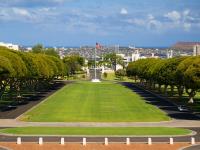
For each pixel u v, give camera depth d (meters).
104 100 154.50
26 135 79.31
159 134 81.62
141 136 79.19
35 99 157.38
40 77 185.88
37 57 186.25
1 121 99.12
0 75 120.88
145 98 163.62
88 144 70.88
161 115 112.19
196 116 111.12
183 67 132.50
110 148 68.19
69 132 83.25
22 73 139.75
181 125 95.06
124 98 163.25
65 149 67.12
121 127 91.50
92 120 102.38
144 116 110.00
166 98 163.62
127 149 67.62
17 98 154.75
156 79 181.50
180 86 152.25
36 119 103.06
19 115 110.12
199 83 113.88
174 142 73.56
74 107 130.75
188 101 145.62
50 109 124.81
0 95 138.12
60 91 199.12
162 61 181.50
